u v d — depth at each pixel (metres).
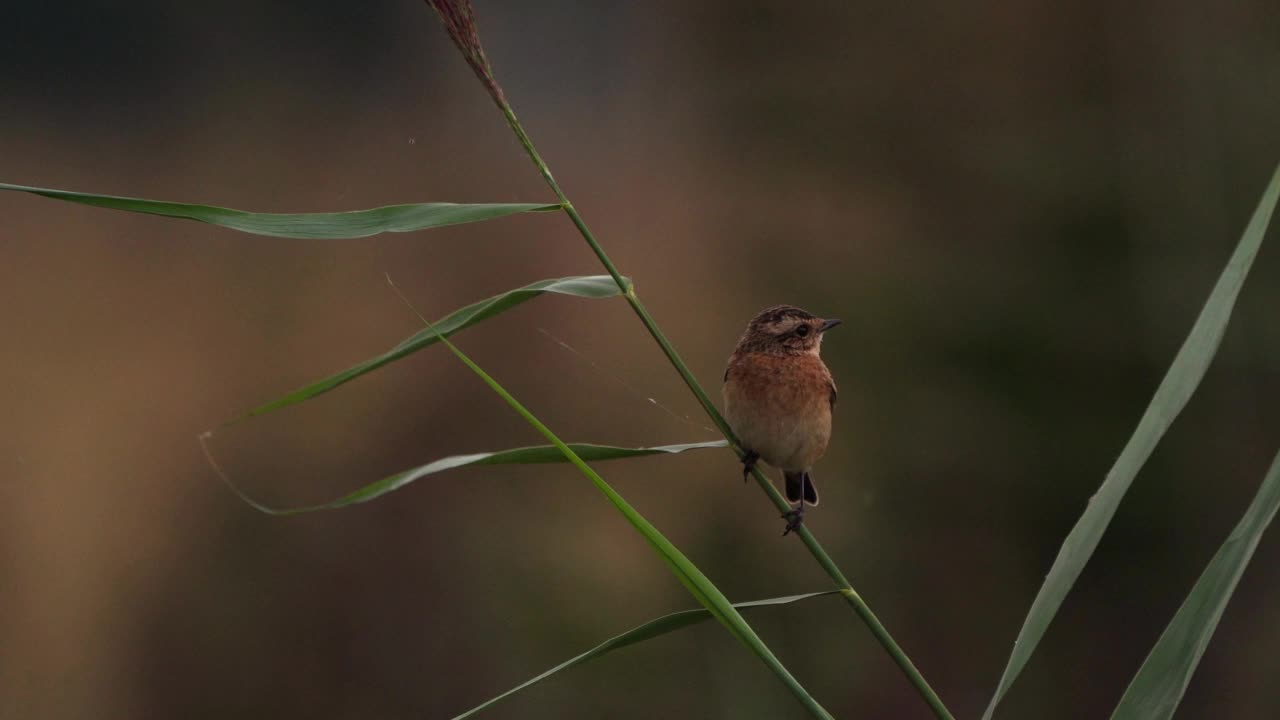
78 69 25.53
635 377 16.05
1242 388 13.39
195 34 26.00
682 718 12.83
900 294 14.64
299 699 13.95
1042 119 14.65
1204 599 3.51
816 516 14.12
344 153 23.22
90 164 23.38
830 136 15.94
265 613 14.45
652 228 17.95
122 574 14.91
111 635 14.41
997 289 14.24
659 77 19.56
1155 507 13.85
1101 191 14.00
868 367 14.49
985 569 13.82
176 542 15.11
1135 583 13.98
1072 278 14.07
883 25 15.62
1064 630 14.09
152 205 4.05
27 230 21.09
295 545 15.05
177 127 24.59
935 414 14.15
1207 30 13.77
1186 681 3.44
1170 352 13.60
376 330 17.36
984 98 14.97
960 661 13.52
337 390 16.39
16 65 25.30
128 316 18.28
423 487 15.20
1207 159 13.67
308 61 25.78
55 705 13.94
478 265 18.08
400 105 24.83
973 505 13.98
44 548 15.01
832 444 14.35
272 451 15.84
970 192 14.82
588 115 22.66
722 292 16.45
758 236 16.14
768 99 16.34
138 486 15.70
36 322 18.11
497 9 24.62
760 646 3.85
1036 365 14.04
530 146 4.38
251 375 16.89
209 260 19.62
